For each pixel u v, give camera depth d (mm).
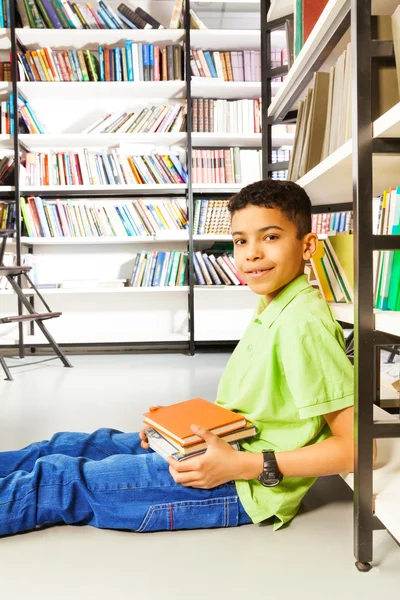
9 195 3434
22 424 1818
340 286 1250
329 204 1698
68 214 3416
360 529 819
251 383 932
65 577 817
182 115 3498
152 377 2705
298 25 1663
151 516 936
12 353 3578
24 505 923
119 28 3385
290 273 925
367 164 831
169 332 3779
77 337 3596
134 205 3455
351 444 846
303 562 854
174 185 3426
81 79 3379
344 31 1221
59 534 971
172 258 3490
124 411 2004
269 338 917
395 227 977
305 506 1085
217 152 3463
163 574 822
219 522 962
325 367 843
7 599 758
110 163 3441
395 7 1012
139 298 3812
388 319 763
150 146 3559
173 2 3678
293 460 844
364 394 817
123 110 3664
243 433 904
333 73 1271
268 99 2111
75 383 2572
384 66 923
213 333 3719
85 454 1065
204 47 3520
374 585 783
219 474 841
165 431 900
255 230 905
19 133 3404
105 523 952
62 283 3416
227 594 762
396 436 815
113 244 3744
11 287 3457
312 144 1385
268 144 2113
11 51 3250
